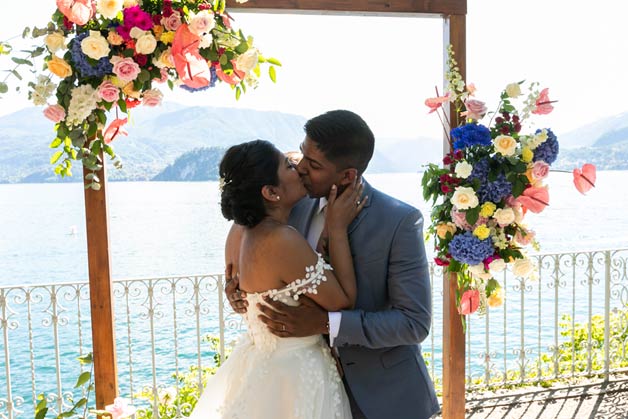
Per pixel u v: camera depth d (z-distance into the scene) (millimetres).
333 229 1935
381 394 1989
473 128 2363
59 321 3609
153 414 3732
